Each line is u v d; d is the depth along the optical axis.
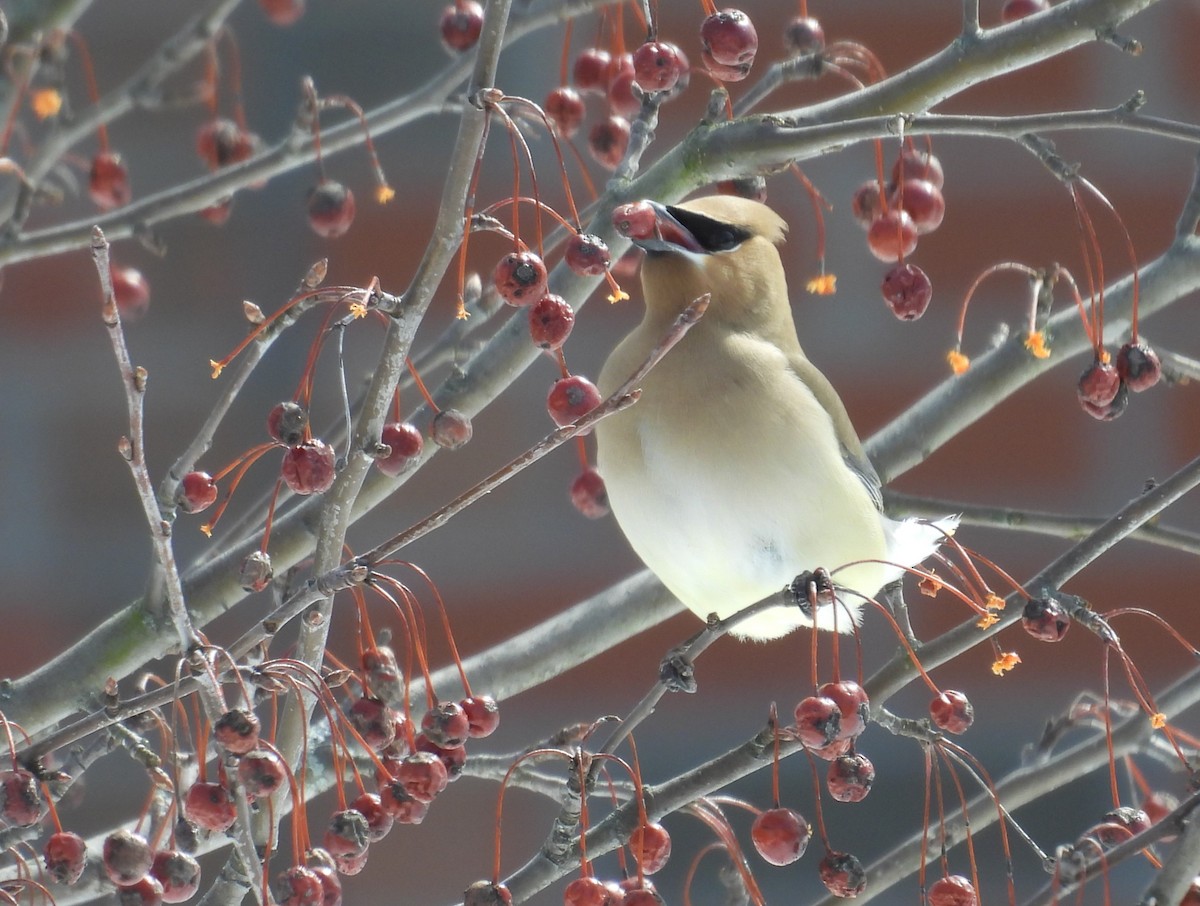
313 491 5.01
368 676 5.06
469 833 5.88
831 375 6.20
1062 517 5.21
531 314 5.02
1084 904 5.41
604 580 6.11
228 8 5.22
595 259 5.02
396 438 5.04
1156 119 5.05
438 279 5.00
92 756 5.04
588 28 6.42
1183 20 6.31
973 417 5.26
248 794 4.99
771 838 5.02
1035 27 5.11
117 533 6.34
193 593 5.15
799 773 6.08
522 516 6.14
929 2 6.29
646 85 5.10
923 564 5.97
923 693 6.06
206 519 6.31
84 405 6.39
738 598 5.19
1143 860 5.43
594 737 5.98
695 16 6.35
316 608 5.02
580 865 5.05
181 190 5.19
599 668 6.07
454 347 5.19
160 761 5.04
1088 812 5.89
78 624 6.27
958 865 5.78
